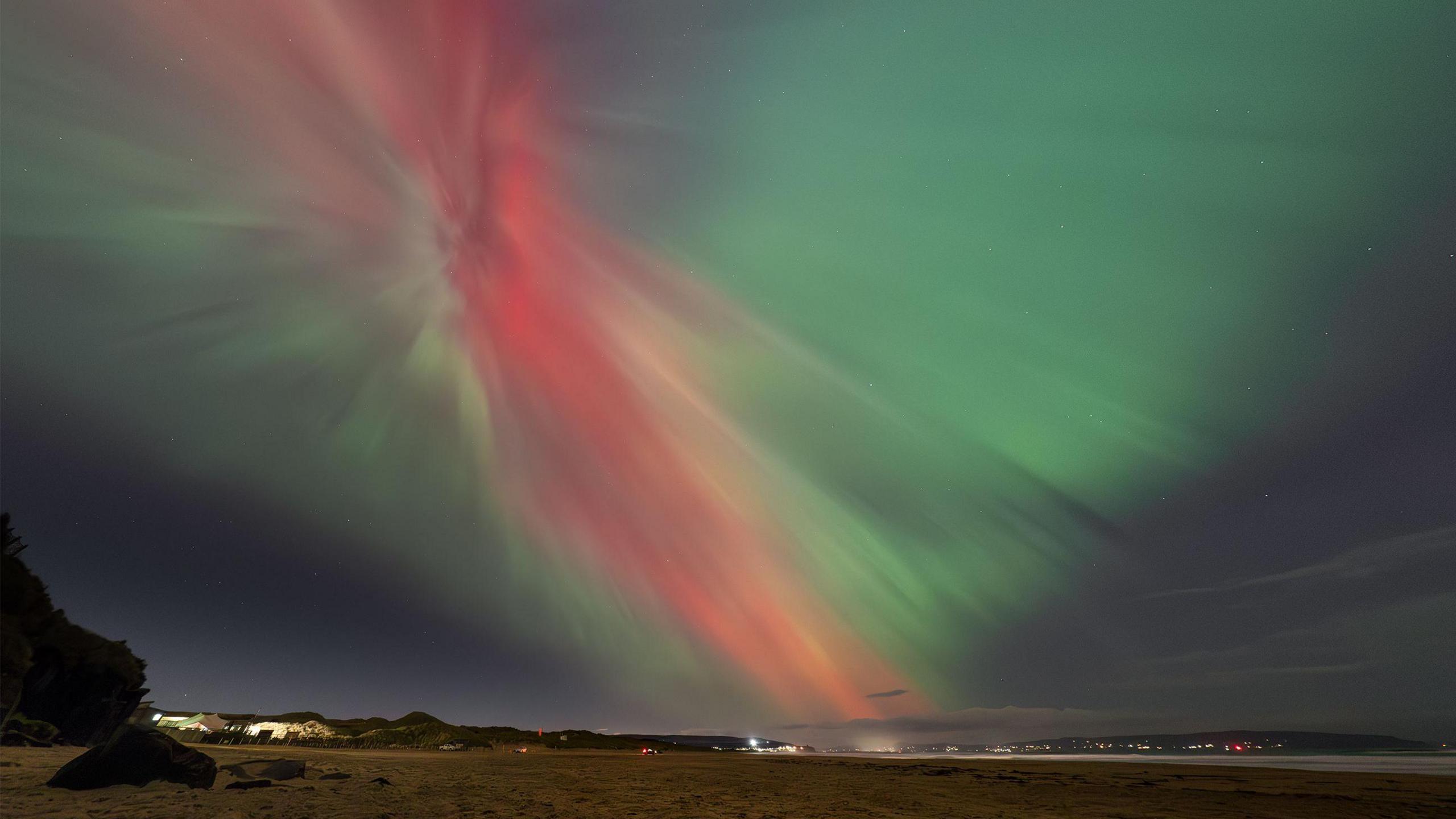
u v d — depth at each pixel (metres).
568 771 37.19
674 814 17.25
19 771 16.66
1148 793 26.88
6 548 24.20
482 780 27.61
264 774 20.02
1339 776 38.50
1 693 23.58
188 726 64.31
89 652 34.97
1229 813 20.47
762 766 50.56
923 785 30.38
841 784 31.30
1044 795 25.61
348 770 28.28
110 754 14.88
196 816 11.72
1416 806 22.66
